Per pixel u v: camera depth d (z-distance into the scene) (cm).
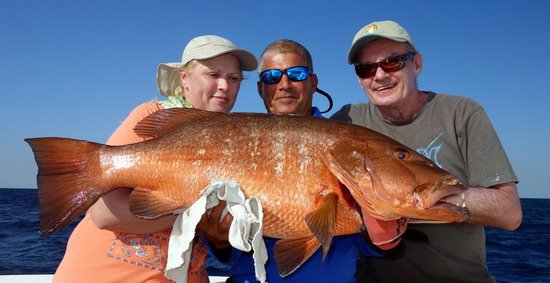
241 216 77
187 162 84
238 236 77
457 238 114
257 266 77
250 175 83
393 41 116
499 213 98
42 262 306
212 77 101
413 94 118
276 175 83
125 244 90
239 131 86
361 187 82
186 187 84
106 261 90
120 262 90
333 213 80
